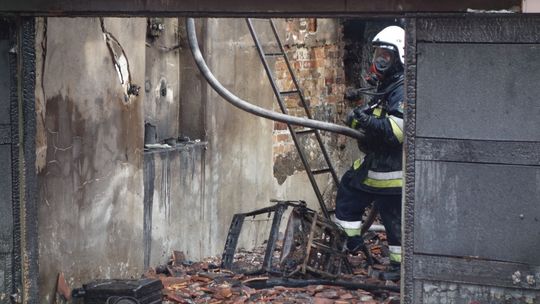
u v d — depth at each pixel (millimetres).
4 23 6863
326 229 9906
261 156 11953
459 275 6164
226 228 11289
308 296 9188
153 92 10180
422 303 6258
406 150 6164
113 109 8875
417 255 6227
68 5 6641
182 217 10383
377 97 10133
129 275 9281
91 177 8570
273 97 12148
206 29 10570
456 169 6105
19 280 7047
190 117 10742
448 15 6004
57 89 7984
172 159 10133
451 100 6070
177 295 8992
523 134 5965
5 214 7000
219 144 10992
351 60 14250
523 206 6004
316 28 13195
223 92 9070
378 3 6121
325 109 13586
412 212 6199
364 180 9984
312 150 13266
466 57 6023
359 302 9047
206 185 10812
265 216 12102
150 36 10062
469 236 6121
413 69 6109
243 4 6316
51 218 8000
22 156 6965
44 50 7746
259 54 10773
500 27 5949
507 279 6066
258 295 9164
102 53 8633
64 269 8211
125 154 9117
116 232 9023
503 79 5977
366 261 10648
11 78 6902
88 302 8227
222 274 9875
